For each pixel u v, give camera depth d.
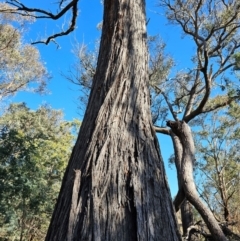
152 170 2.14
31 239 15.34
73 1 5.01
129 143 2.21
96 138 2.22
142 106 2.49
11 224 10.98
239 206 12.82
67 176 2.20
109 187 1.96
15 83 17.08
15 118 15.30
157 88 9.13
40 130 14.76
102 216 1.84
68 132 15.92
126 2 3.09
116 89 2.51
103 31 3.07
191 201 2.78
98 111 2.39
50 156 12.93
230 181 14.70
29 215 12.80
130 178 2.02
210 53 8.65
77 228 1.81
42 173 11.59
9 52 15.86
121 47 2.80
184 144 3.17
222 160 14.63
